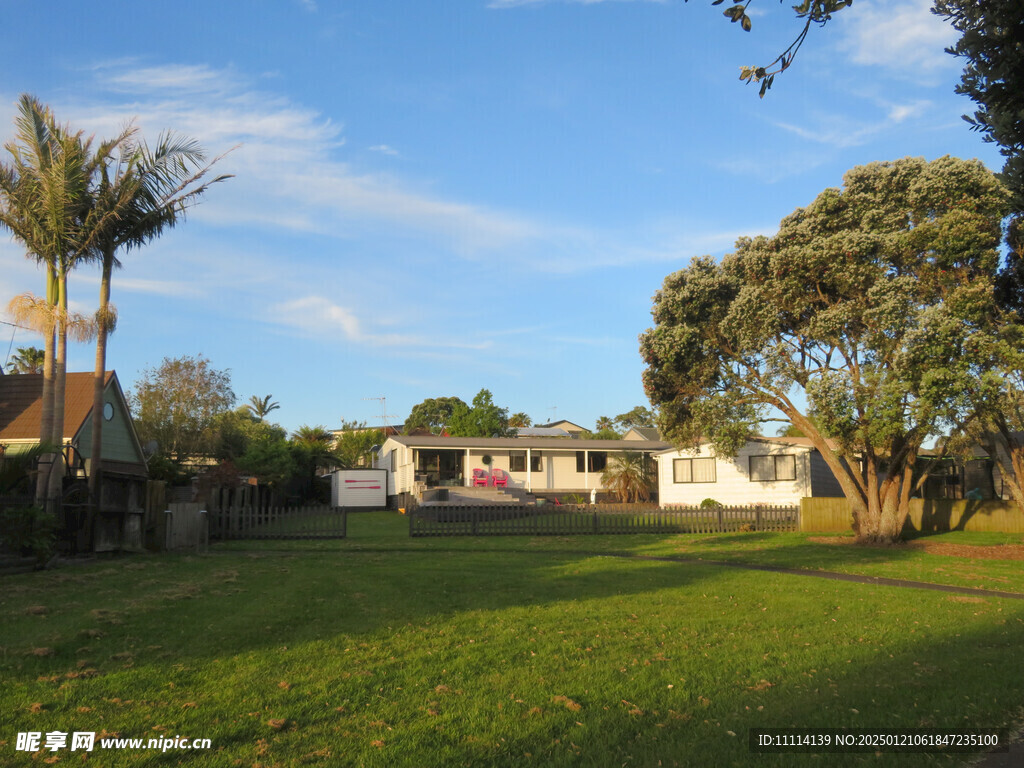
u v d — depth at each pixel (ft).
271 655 26.21
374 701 21.16
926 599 42.45
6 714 19.51
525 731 18.85
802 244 76.38
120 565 55.42
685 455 127.03
